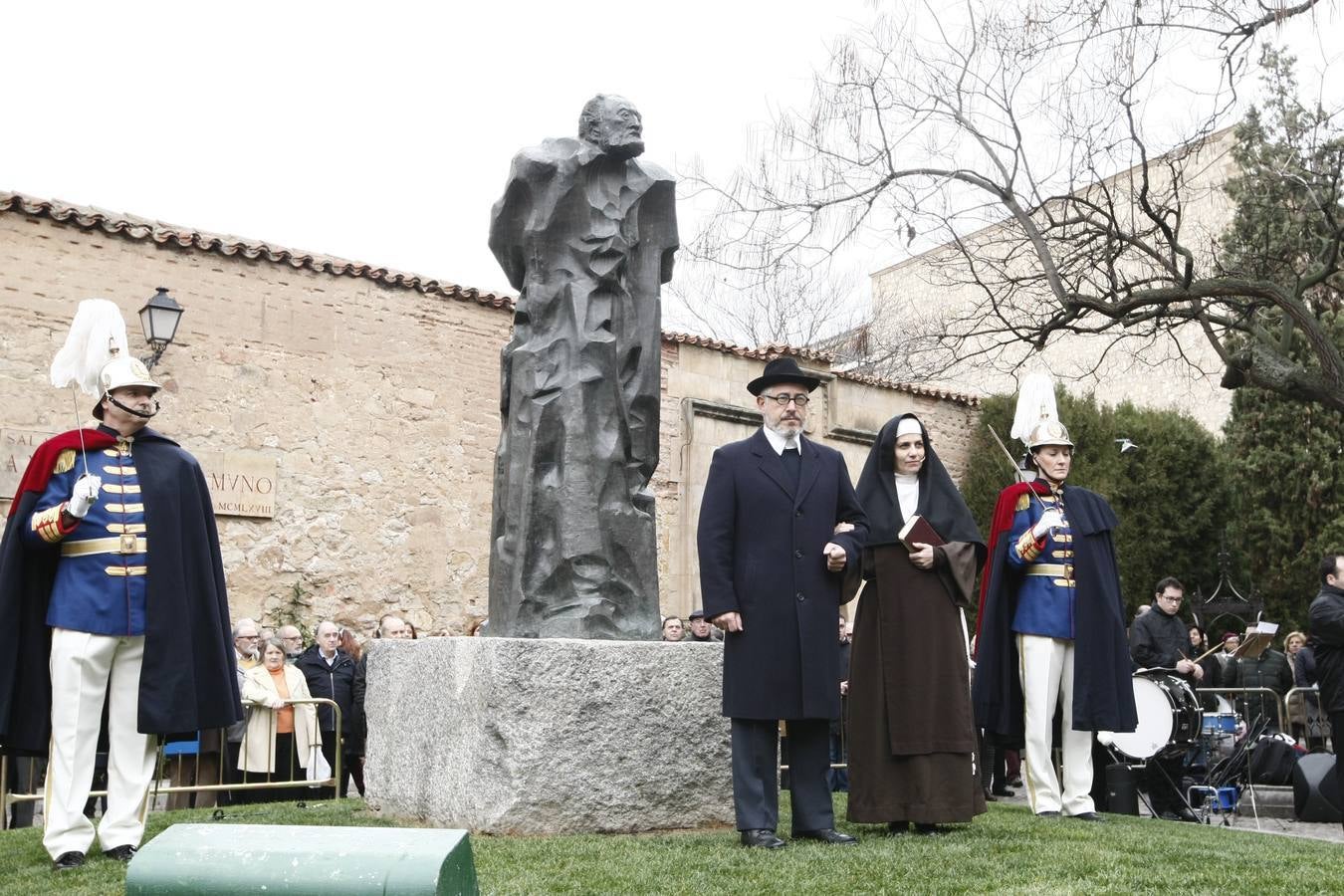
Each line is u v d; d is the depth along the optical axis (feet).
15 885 15.48
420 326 51.08
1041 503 23.48
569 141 22.47
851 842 17.93
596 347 21.57
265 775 31.12
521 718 18.63
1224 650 48.98
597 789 18.86
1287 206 56.59
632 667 19.35
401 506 49.75
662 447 56.95
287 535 46.78
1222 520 69.05
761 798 17.81
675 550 57.00
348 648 37.29
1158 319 49.93
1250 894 14.38
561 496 21.08
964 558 19.40
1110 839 18.74
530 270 22.12
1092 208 48.83
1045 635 23.02
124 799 17.69
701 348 59.21
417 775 20.63
